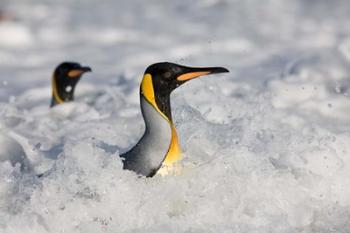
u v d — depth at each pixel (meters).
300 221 9.80
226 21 36.81
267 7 40.59
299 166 10.61
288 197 10.02
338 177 10.59
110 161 9.59
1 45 30.69
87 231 9.23
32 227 9.16
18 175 10.28
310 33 31.95
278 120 13.38
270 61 24.47
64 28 35.38
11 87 21.12
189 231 9.29
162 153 9.51
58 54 28.45
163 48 28.86
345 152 11.16
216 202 9.71
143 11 41.75
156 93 9.48
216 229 9.36
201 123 11.16
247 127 11.42
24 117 14.52
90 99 17.66
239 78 20.61
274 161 10.74
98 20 38.31
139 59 26.12
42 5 44.41
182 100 12.68
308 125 13.63
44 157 11.33
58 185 9.55
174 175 9.65
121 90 18.25
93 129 12.79
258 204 9.82
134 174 9.50
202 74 9.52
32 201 9.43
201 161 10.49
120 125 13.32
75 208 9.37
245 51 27.16
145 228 9.35
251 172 10.09
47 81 22.14
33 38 32.41
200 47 27.97
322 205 10.19
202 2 43.12
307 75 19.53
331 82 19.00
